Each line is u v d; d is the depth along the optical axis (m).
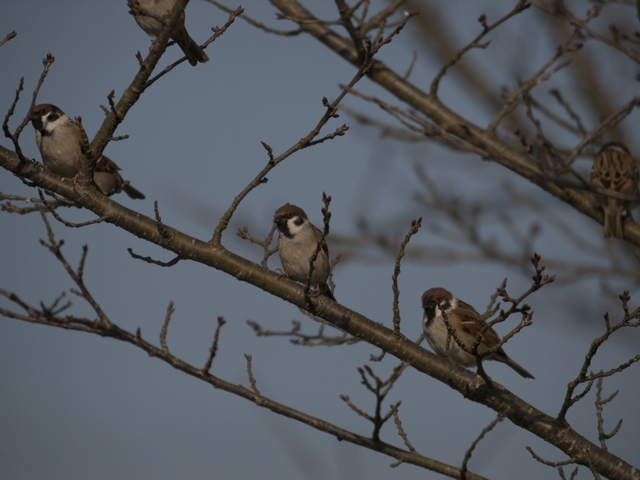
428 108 9.70
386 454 6.48
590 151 9.15
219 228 7.51
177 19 6.64
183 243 7.37
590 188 6.47
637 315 5.97
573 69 8.68
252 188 7.39
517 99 8.81
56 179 7.36
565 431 6.95
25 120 7.16
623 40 6.95
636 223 9.27
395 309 7.26
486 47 9.02
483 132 9.37
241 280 7.57
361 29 9.52
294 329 9.60
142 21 8.12
